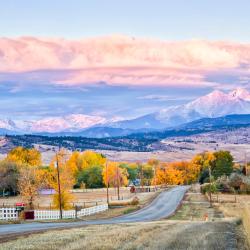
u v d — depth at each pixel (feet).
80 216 393.70
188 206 492.95
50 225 263.08
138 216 400.88
